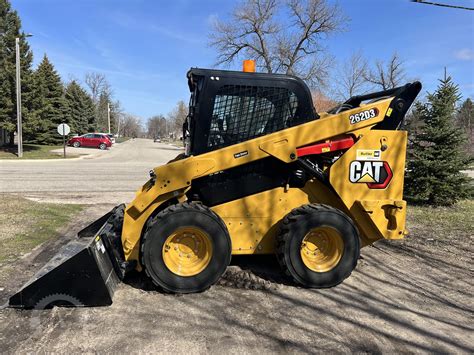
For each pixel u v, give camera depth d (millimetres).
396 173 4648
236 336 3340
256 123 4496
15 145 33875
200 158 4234
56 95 40562
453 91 9641
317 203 4695
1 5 27375
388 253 5840
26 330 3346
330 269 4379
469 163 9773
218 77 4371
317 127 4398
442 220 8133
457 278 4887
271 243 4641
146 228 4172
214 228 4133
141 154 34031
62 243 5746
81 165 21141
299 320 3652
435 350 3225
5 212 7578
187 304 3920
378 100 4969
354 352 3154
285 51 34594
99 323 3484
